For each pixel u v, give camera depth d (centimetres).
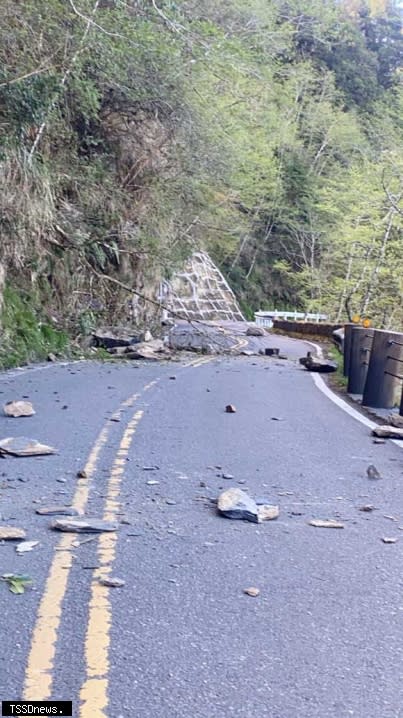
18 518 505
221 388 1291
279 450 759
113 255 2302
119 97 1931
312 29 4684
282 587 401
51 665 307
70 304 2081
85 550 447
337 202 4816
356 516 540
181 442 778
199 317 3428
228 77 2312
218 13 2448
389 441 844
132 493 575
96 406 1009
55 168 1856
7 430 811
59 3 1453
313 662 319
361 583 411
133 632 341
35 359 1680
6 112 1442
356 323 1691
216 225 3319
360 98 6444
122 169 2212
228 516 522
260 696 288
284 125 5128
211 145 2266
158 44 1731
